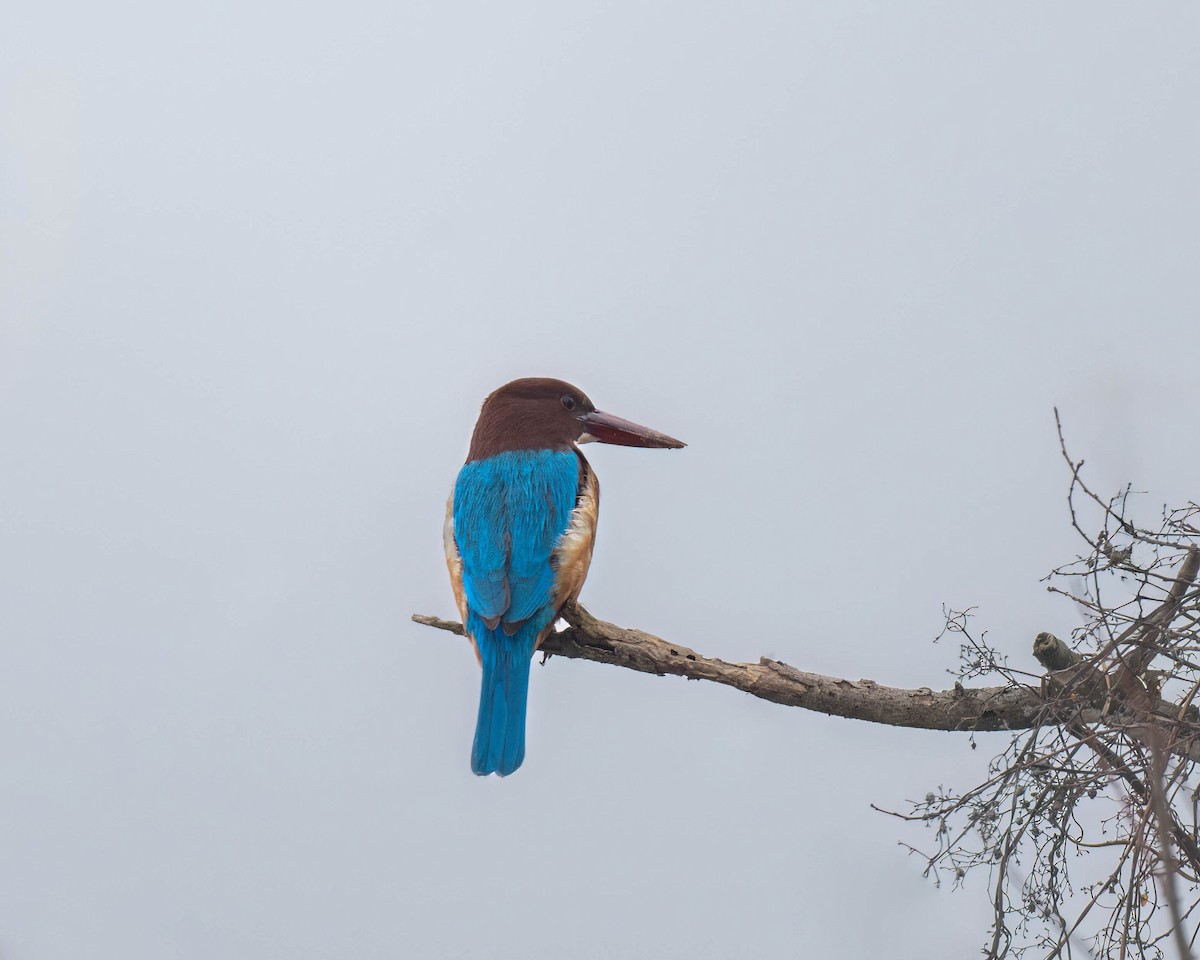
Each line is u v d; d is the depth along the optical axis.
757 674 9.12
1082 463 6.90
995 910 6.84
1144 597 6.90
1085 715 7.18
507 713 9.80
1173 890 5.62
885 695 8.76
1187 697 6.76
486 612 9.90
